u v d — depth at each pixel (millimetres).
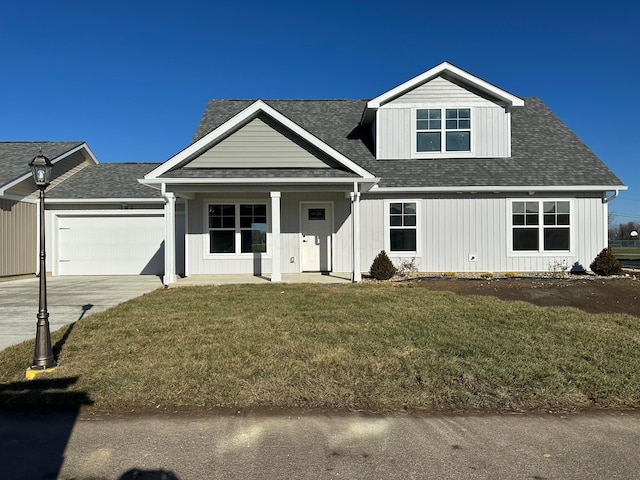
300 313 7902
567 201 13969
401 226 14094
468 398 4539
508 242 13961
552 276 12805
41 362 5164
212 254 14297
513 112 17234
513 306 8516
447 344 6125
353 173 12234
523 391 4703
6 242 14359
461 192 13914
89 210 16359
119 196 16219
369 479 3172
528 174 13992
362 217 14156
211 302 8953
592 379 4988
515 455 3514
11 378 4965
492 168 14305
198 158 12586
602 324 7270
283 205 14422
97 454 3518
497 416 4230
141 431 3891
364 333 6602
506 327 7043
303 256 14523
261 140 12633
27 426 3984
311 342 6125
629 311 8508
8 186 14188
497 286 10875
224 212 14375
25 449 3594
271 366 5242
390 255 14047
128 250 16469
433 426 4012
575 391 4707
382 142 14805
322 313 7891
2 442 3705
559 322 7363
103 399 4453
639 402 4555
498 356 5668
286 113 17312
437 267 14039
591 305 8984
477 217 14016
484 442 3721
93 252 16438
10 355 5742
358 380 4914
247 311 8086
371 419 4145
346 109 17750
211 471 3277
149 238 16500
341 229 14336
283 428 3953
